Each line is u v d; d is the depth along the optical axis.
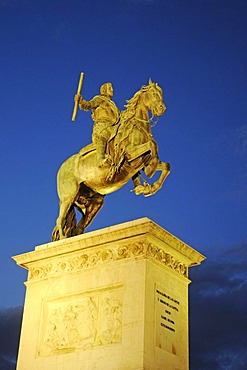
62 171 14.18
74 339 11.76
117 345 11.09
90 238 12.19
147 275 11.38
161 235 11.77
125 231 11.78
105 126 13.69
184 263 12.52
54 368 11.72
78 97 13.59
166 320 11.51
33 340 12.28
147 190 12.91
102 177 13.41
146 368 10.67
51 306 12.44
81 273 12.22
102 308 11.64
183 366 11.56
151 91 13.48
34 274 12.97
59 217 13.78
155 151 12.91
